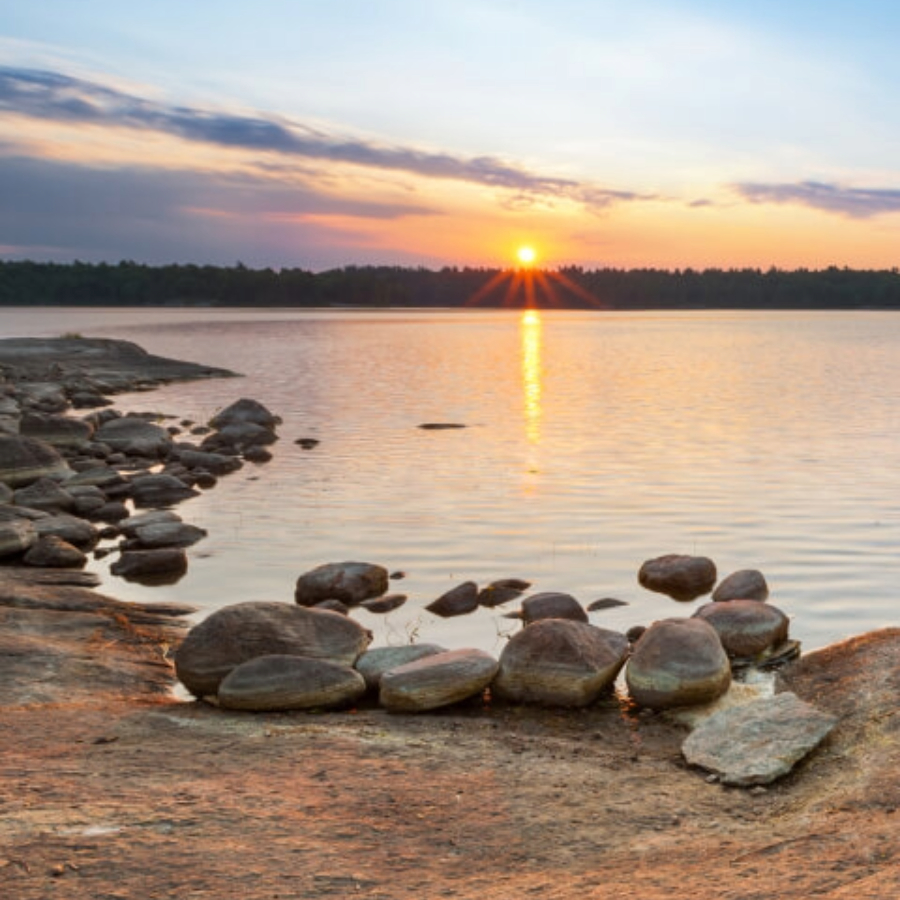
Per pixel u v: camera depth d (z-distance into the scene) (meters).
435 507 20.08
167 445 27.78
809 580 14.73
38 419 27.41
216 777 7.44
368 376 54.88
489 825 6.69
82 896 5.17
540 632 10.30
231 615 10.62
